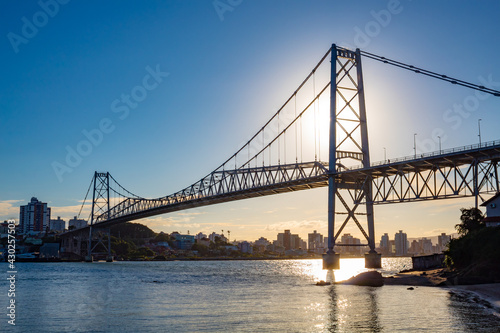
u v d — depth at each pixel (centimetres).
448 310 4750
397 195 10562
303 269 19200
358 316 4656
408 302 5434
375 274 7950
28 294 7625
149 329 4322
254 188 13938
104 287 8962
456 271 7488
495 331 3819
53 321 4831
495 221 7794
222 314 5059
